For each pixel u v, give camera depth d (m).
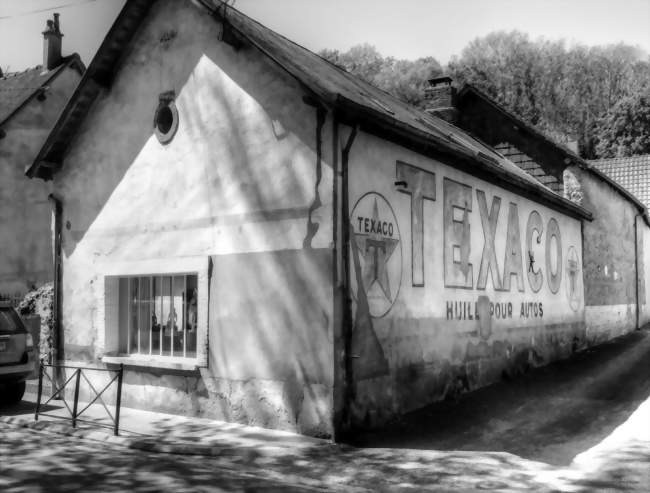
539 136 18.14
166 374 9.27
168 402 9.23
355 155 8.07
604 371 13.00
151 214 9.63
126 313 10.23
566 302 15.74
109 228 10.17
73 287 10.62
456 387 10.05
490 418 8.77
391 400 8.45
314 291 7.77
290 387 7.93
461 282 10.44
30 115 19.97
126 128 10.06
